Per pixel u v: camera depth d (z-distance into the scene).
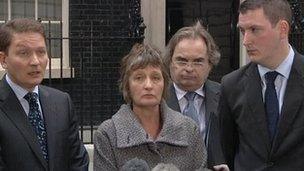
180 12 8.22
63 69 7.53
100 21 7.68
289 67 3.03
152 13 7.87
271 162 3.02
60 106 3.21
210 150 3.32
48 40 6.82
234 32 8.27
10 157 2.96
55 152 3.07
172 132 2.87
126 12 7.71
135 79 2.82
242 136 3.14
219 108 3.28
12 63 2.97
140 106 2.85
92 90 7.59
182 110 3.56
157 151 2.82
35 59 2.96
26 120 3.03
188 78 3.52
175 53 3.53
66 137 3.17
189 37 3.51
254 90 3.09
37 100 3.15
